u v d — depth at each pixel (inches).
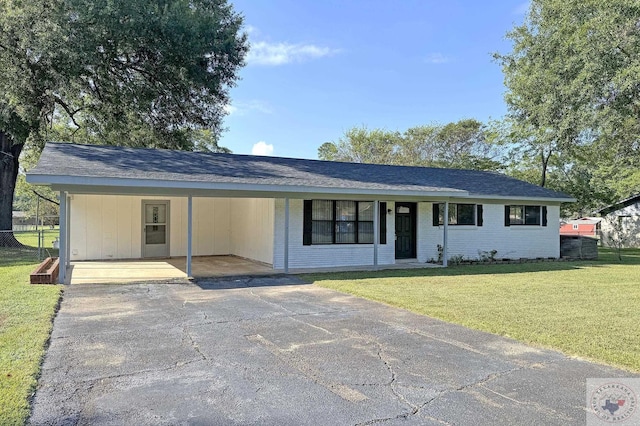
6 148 677.3
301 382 150.5
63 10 565.9
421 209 559.5
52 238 1061.8
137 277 394.3
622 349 188.9
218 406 131.0
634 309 274.2
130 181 340.5
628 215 1020.5
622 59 575.5
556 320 242.7
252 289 339.6
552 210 646.5
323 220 486.3
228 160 502.3
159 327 222.4
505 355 181.5
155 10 633.0
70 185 343.6
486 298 307.1
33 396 135.6
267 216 492.4
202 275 407.8
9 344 183.9
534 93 731.4
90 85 676.7
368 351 185.8
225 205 622.5
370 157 1567.4
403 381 152.3
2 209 673.6
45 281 341.7
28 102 604.4
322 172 505.7
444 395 140.5
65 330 214.7
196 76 705.0
